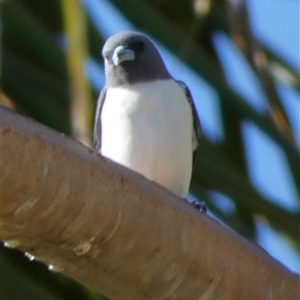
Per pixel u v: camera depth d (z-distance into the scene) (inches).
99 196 205.5
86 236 205.6
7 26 214.5
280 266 207.0
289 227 215.0
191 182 215.2
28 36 214.4
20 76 213.9
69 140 205.6
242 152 217.8
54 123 213.5
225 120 217.8
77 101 211.2
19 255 213.8
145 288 206.2
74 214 205.5
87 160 205.5
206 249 206.2
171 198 206.2
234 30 215.0
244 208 215.3
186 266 206.1
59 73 214.1
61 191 205.3
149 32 216.5
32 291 211.2
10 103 212.1
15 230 205.5
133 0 216.4
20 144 205.0
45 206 205.2
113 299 206.5
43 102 213.6
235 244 206.5
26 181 205.0
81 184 205.5
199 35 220.2
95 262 205.9
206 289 206.4
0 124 205.0
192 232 206.2
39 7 217.6
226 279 206.4
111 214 205.6
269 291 206.8
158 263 206.1
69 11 211.6
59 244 205.6
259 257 206.8
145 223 205.9
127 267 205.9
